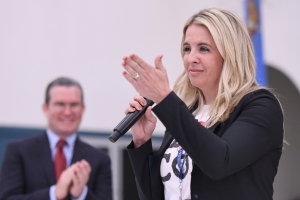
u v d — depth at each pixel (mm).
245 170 5301
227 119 5484
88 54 13734
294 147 16281
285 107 16016
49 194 8828
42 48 13141
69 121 9711
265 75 14117
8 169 9164
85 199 9023
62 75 13344
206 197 5254
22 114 12766
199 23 5734
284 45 15953
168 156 5797
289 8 16047
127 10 14352
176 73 14852
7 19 12812
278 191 16406
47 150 9469
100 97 13812
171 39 14883
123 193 13836
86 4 13789
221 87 5598
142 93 5031
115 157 13867
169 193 5707
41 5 13219
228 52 5570
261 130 5199
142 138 5887
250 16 14492
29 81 12906
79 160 9516
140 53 14461
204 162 4836
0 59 12656
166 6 14875
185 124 4891
